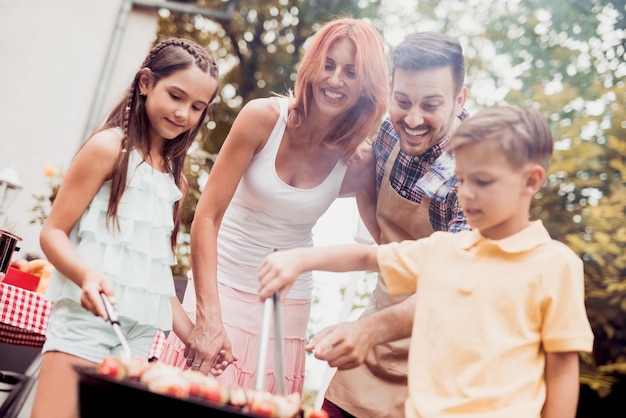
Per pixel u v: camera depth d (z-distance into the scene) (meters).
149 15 6.03
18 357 3.80
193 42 2.03
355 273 2.62
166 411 1.09
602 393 3.97
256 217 2.26
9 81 5.68
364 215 2.39
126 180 1.89
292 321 2.31
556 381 1.44
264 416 1.12
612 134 4.50
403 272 1.61
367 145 2.27
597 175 4.50
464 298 1.49
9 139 5.62
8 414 2.96
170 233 2.03
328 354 1.60
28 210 5.41
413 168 2.11
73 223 1.84
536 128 1.47
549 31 5.21
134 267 1.88
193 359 2.08
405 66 1.96
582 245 4.09
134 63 5.93
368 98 2.12
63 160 5.67
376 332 1.64
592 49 5.07
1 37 5.70
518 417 1.38
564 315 1.43
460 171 1.48
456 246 1.57
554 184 4.52
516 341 1.44
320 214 2.30
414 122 1.97
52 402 1.75
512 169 1.45
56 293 1.82
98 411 1.10
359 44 2.07
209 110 2.09
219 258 2.30
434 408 1.43
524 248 1.49
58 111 5.72
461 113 2.15
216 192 2.18
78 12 5.82
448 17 5.95
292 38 6.93
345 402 2.12
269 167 2.20
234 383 2.23
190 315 2.29
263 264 1.51
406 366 2.07
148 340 1.92
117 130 1.92
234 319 2.25
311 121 2.15
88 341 1.79
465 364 1.45
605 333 4.13
